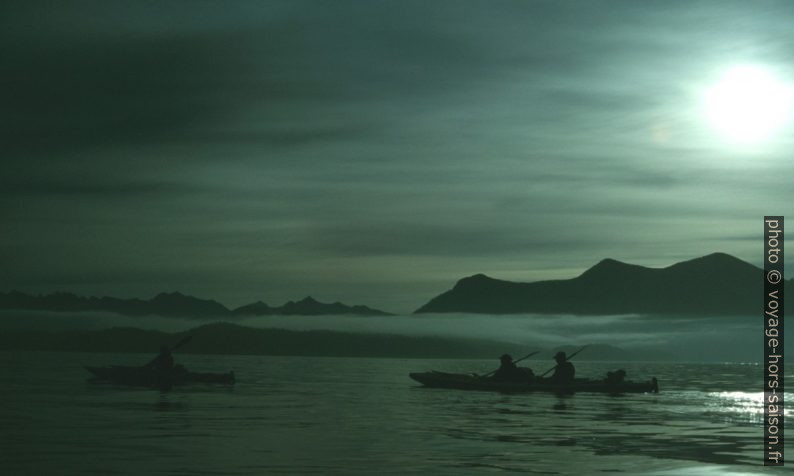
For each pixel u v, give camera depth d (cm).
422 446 1967
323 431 2250
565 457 1820
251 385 4678
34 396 3412
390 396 3800
